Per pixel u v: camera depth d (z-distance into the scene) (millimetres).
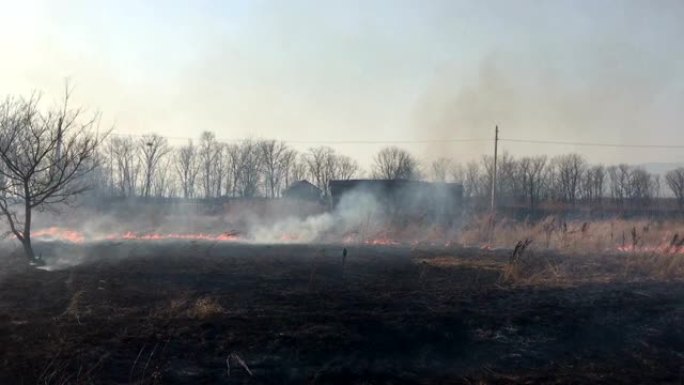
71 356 8320
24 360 8102
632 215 46375
